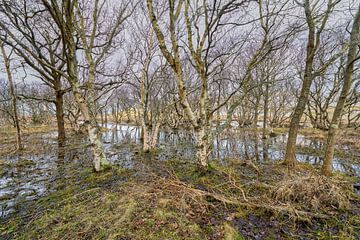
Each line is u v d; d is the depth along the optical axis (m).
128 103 29.42
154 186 4.75
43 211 4.23
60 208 4.26
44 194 5.24
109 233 3.18
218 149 11.05
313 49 6.41
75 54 5.86
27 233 3.47
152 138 11.21
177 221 3.44
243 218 3.65
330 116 20.06
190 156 9.41
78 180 6.05
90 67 6.55
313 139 13.73
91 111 6.58
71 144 12.69
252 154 9.62
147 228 3.27
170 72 12.48
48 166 8.01
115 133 20.34
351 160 8.41
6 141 13.94
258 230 3.34
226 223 3.45
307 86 6.77
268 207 3.80
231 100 18.56
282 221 3.58
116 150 11.25
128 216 3.57
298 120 7.13
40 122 26.33
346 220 3.61
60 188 5.55
